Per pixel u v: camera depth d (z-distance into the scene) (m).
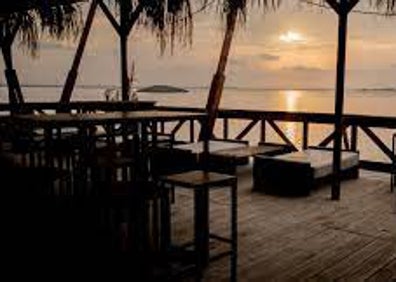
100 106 6.14
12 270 2.81
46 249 3.02
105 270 2.86
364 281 3.02
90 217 3.13
